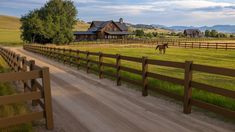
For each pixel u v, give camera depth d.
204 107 7.17
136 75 14.68
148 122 6.94
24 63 10.75
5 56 22.92
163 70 17.86
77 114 7.68
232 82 13.39
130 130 6.38
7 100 5.82
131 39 82.31
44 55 33.97
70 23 87.00
